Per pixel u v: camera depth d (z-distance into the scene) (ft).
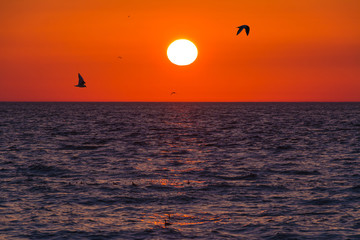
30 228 168.66
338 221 177.99
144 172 288.92
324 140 512.22
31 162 330.34
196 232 165.37
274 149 422.00
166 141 504.84
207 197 217.56
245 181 257.75
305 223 175.42
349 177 269.23
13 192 226.58
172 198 215.51
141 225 173.37
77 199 213.05
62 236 160.56
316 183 250.98
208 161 341.62
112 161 339.77
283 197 217.56
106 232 165.07
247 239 158.30
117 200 211.41
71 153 388.78
